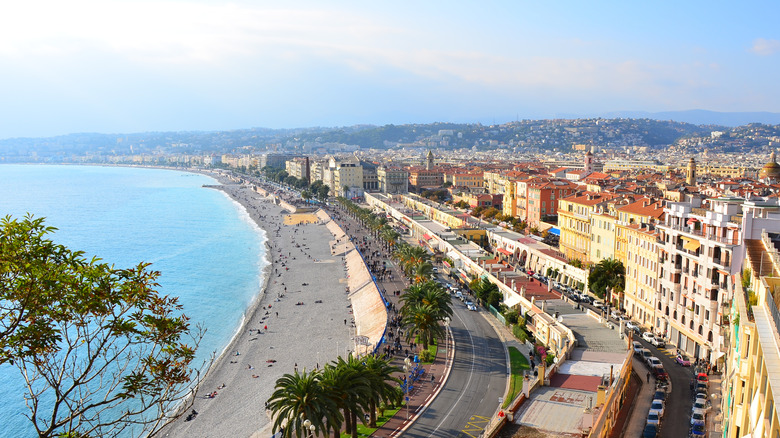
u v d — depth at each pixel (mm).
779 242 68812
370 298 173250
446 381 103500
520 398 80375
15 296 29938
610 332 116688
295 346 144750
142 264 34281
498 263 185125
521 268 198625
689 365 105812
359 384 78812
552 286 159000
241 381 124250
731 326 70438
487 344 124625
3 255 29234
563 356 99000
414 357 115375
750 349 44906
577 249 182625
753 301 49500
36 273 29891
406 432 84250
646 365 106062
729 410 61469
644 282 131875
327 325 160875
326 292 197125
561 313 129750
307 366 130875
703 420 79750
